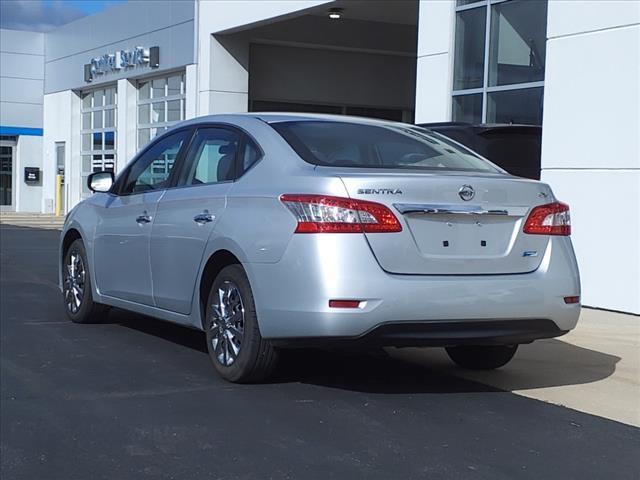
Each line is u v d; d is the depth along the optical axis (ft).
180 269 20.40
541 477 13.85
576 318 18.29
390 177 16.93
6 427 15.93
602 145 30.68
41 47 98.43
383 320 16.37
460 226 17.25
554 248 18.13
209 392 18.37
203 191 20.10
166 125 72.74
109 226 24.00
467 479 13.66
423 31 40.78
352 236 16.44
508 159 32.37
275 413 16.93
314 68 69.41
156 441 15.24
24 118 98.73
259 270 17.44
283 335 17.07
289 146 18.65
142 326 25.89
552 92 32.55
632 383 20.04
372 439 15.51
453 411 17.43
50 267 42.04
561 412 17.56
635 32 29.50
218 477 13.60
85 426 16.03
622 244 30.04
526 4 36.19
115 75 78.89
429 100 40.55
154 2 70.64
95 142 88.28
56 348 22.61
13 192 101.09
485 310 17.01
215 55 62.85
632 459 14.82
